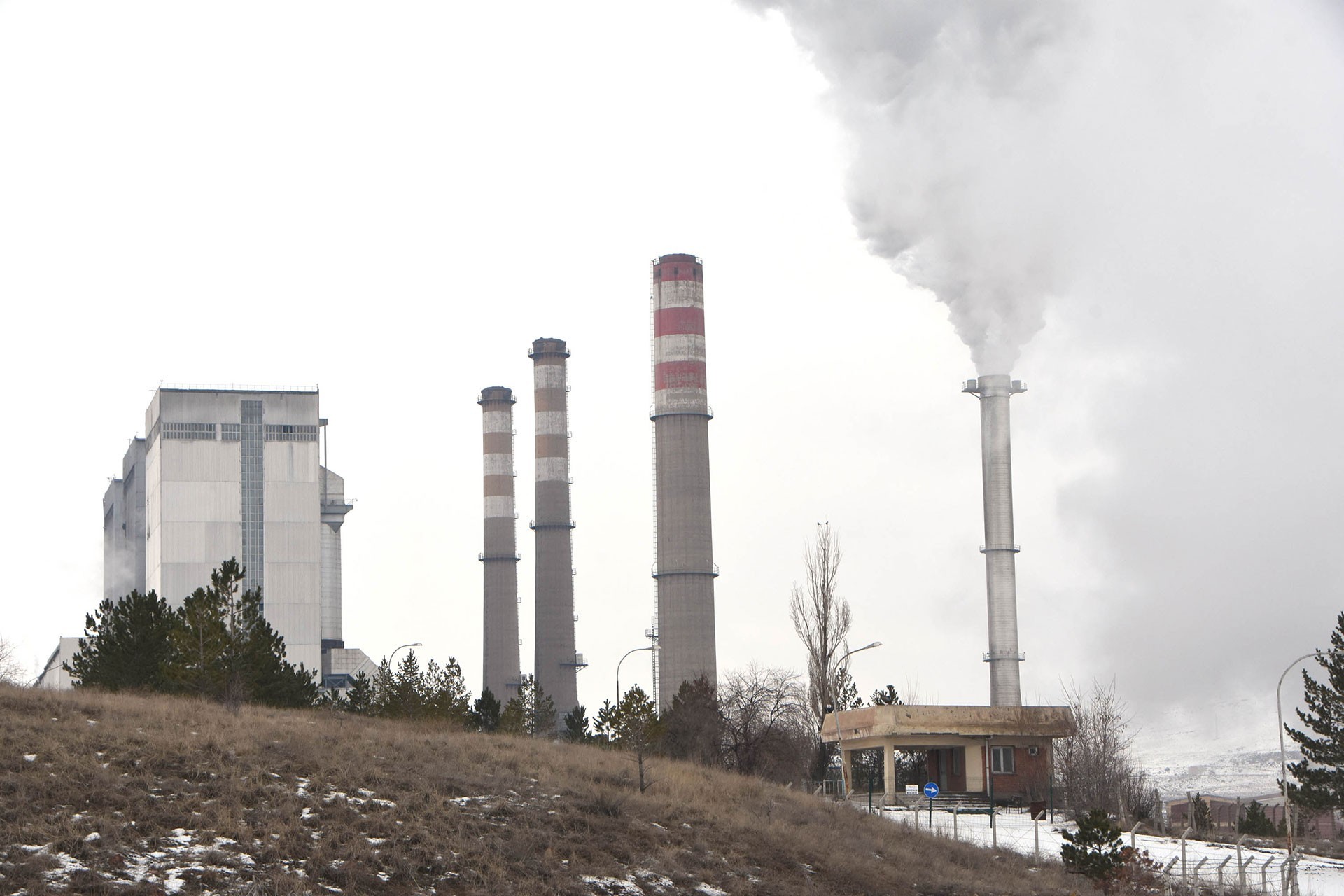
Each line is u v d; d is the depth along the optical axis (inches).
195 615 4050.2
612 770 3267.7
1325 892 3412.9
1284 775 3673.7
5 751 2276.1
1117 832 3043.8
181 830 2058.3
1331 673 5526.6
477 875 2122.3
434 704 5059.1
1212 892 3088.1
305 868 1998.0
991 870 3102.9
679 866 2412.6
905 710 5526.6
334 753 2716.5
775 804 3277.6
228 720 3024.1
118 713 2883.9
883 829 3380.9
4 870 1764.3
